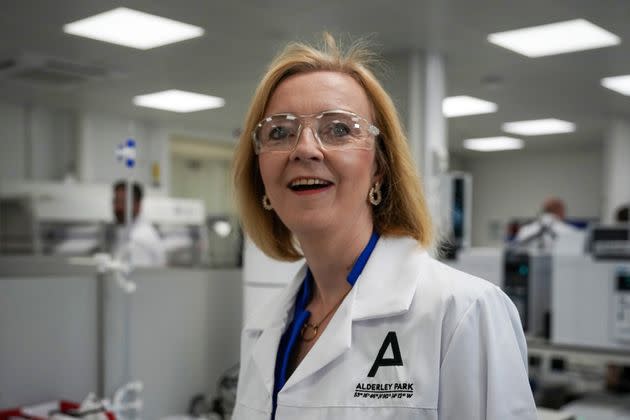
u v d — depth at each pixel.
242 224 1.04
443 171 4.14
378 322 0.81
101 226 4.16
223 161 9.01
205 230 4.51
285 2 3.27
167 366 1.92
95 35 3.91
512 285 2.96
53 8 3.41
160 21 3.64
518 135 7.72
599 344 2.64
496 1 3.21
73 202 4.53
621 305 2.58
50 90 5.41
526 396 0.75
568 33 3.76
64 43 4.08
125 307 1.83
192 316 1.99
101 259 2.19
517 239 3.98
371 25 3.65
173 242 3.93
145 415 1.84
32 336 1.65
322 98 0.81
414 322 0.78
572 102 5.75
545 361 3.42
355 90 0.84
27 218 4.46
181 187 8.66
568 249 3.00
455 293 0.77
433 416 0.74
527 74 4.75
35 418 1.53
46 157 6.20
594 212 8.73
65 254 4.46
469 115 6.46
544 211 4.88
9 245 4.51
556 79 4.89
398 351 0.78
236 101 5.90
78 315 1.75
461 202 4.00
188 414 1.95
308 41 0.91
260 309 1.04
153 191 6.68
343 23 3.62
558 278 2.77
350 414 0.78
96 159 6.42
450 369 0.74
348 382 0.79
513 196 9.54
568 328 2.73
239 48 4.15
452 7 3.30
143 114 6.55
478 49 4.13
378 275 0.85
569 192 8.98
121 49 4.20
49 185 4.46
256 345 0.96
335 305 0.90
